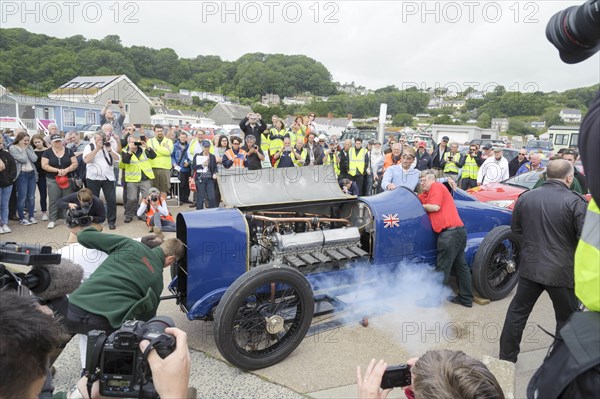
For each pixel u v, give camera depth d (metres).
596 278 1.07
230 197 3.76
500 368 2.84
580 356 1.02
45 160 6.84
